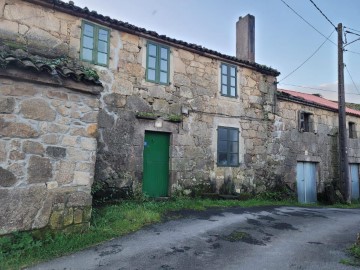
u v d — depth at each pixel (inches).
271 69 421.4
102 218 214.7
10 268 137.6
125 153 297.9
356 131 570.6
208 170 358.0
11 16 247.4
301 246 190.1
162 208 271.0
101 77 288.7
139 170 305.6
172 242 185.9
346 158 450.9
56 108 177.0
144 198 298.2
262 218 267.6
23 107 165.3
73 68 189.3
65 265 145.6
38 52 240.2
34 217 163.8
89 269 142.8
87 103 190.2
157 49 329.4
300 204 401.1
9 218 155.8
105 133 287.4
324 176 488.7
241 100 395.9
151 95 319.6
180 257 162.7
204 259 161.3
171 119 328.8
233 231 216.7
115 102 295.6
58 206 173.3
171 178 327.9
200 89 359.6
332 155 506.9
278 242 196.9
